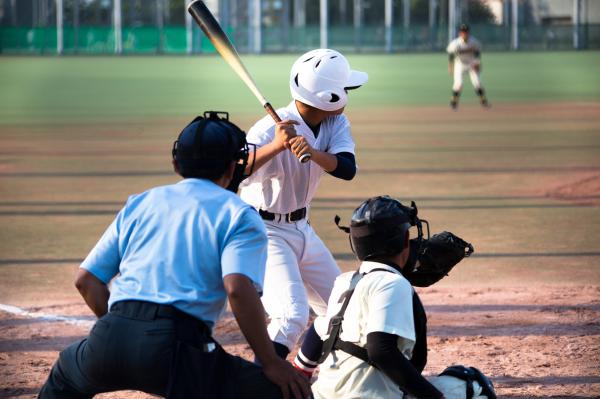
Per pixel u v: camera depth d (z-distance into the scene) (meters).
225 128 11.69
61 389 11.33
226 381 10.95
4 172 44.75
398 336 11.16
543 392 15.94
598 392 15.94
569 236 29.70
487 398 12.56
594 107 79.25
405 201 36.19
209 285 10.85
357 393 11.75
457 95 79.31
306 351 13.81
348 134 15.81
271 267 15.05
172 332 10.57
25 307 22.05
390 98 93.50
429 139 57.53
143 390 10.88
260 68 144.75
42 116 75.19
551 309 21.36
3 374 17.11
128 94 97.44
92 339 10.84
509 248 28.03
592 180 40.75
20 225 32.16
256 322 10.62
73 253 27.92
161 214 11.21
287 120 14.49
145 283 10.86
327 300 15.88
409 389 11.09
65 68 151.38
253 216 11.00
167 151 52.47
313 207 35.00
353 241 12.09
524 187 39.28
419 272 13.03
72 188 39.91
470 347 18.62
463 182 40.62
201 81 117.62
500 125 65.81
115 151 52.62
